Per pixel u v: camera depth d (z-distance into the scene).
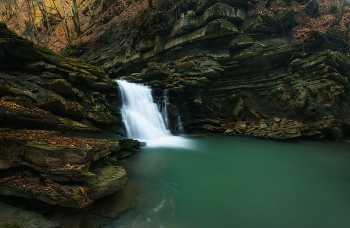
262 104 13.85
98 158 5.31
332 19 12.57
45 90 7.43
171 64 14.27
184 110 15.45
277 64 12.74
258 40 12.10
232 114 14.91
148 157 8.34
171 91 14.62
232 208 4.84
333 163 8.26
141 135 11.50
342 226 4.17
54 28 27.88
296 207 4.91
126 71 17.91
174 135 13.61
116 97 11.36
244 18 12.20
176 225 4.13
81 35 23.16
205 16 12.12
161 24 14.11
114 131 9.79
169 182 6.21
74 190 4.02
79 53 21.16
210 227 4.11
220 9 11.63
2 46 6.65
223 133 14.10
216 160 8.46
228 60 12.97
